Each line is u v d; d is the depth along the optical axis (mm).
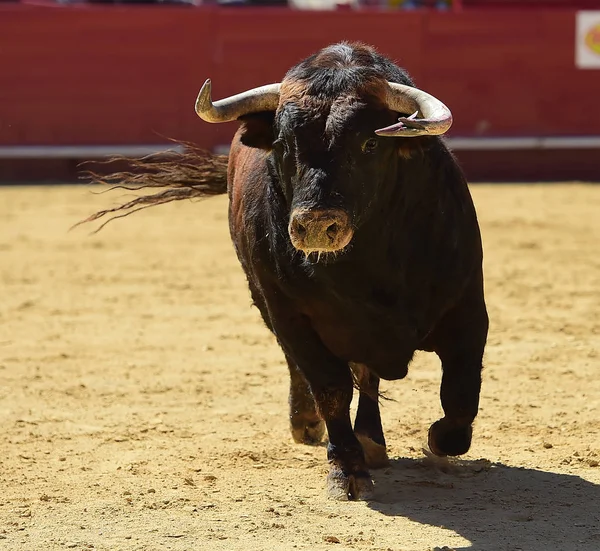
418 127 9594
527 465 12445
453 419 11445
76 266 26547
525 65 41875
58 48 41125
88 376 17234
